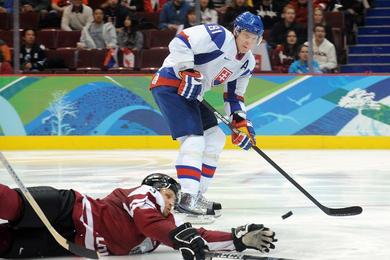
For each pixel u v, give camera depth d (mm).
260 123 25969
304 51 26000
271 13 27094
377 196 15586
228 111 13039
